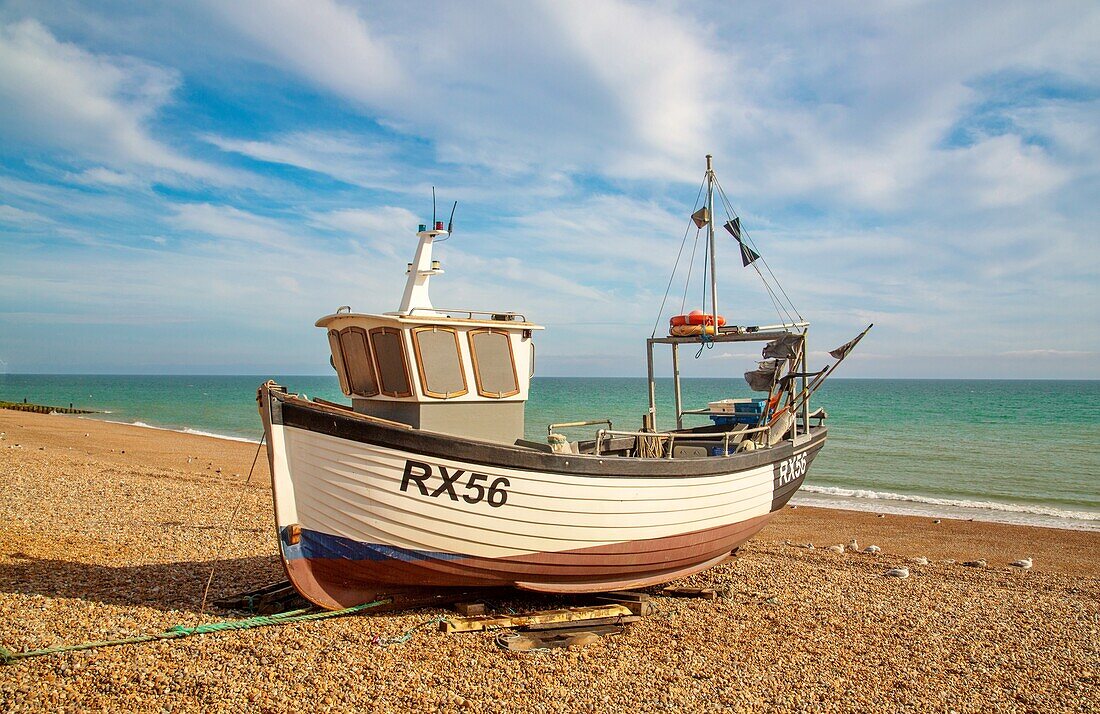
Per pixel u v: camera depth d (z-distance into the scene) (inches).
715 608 363.3
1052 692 276.7
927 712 253.4
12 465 761.0
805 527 687.1
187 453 1136.8
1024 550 591.2
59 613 297.4
